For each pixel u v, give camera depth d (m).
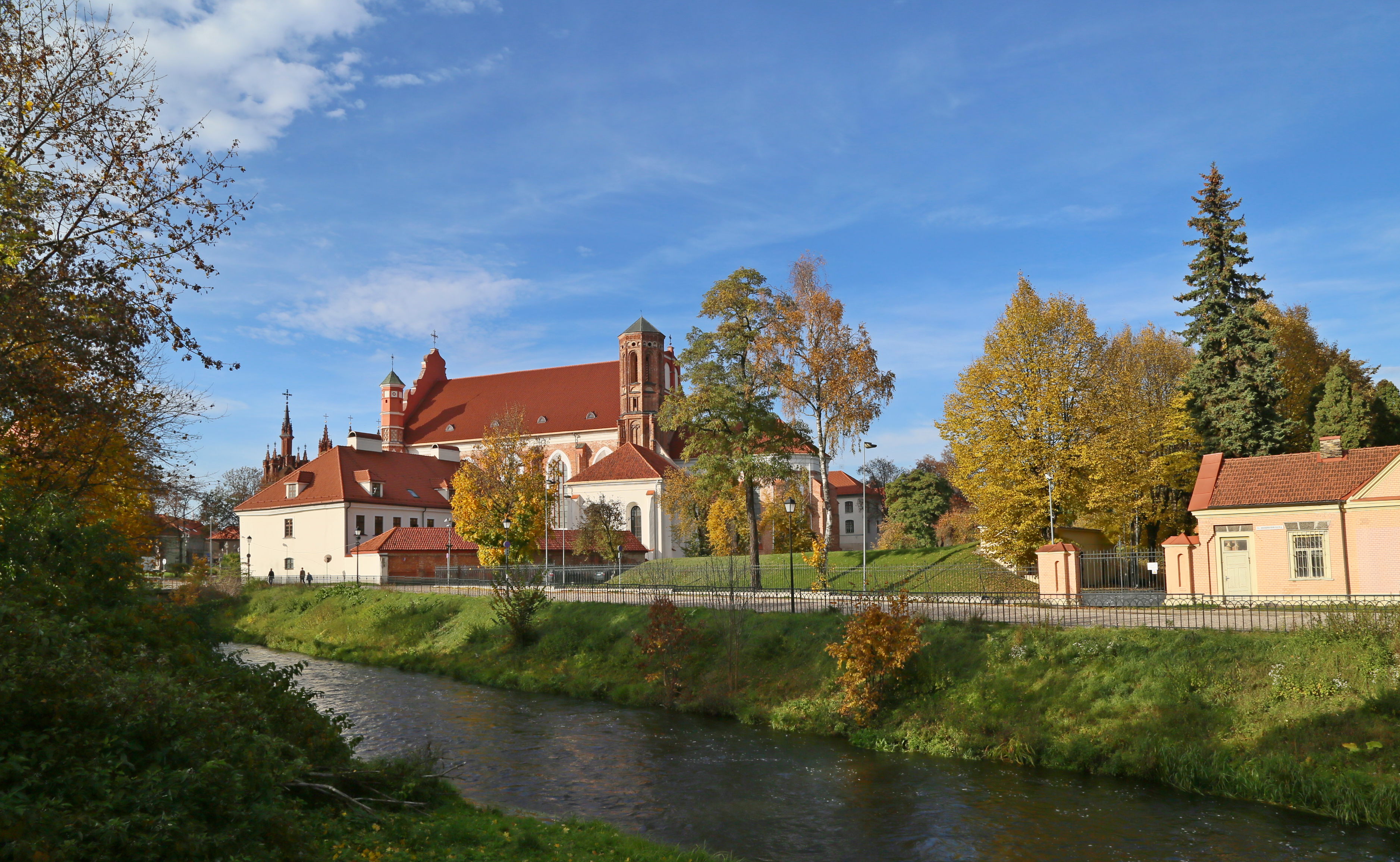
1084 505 40.56
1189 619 25.80
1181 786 18.27
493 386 101.25
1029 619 27.33
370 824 11.95
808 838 15.84
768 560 55.66
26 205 15.94
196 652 14.12
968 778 19.52
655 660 30.70
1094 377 42.22
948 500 90.75
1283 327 55.81
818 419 48.69
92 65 17.81
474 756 22.12
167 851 7.84
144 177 17.80
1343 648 20.00
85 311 16.14
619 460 80.31
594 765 21.08
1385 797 16.12
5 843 7.02
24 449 18.59
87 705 9.34
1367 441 45.44
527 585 39.81
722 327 49.53
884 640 23.88
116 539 15.09
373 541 64.88
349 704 29.75
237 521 82.31
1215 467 33.34
